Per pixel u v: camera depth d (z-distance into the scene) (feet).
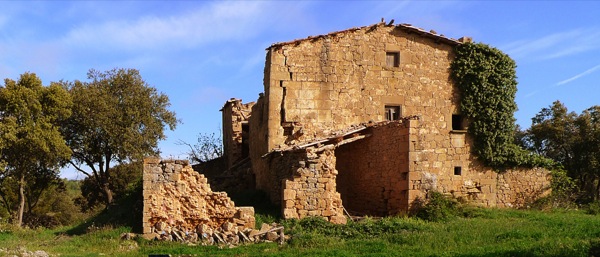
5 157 107.14
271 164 85.61
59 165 122.93
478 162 96.17
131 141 118.93
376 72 94.89
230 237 68.13
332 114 91.91
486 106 96.78
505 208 92.89
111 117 119.03
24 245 69.10
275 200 81.25
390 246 58.80
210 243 67.15
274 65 90.43
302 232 68.33
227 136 121.39
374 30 95.61
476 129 96.02
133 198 85.92
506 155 96.37
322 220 72.18
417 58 96.89
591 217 75.97
